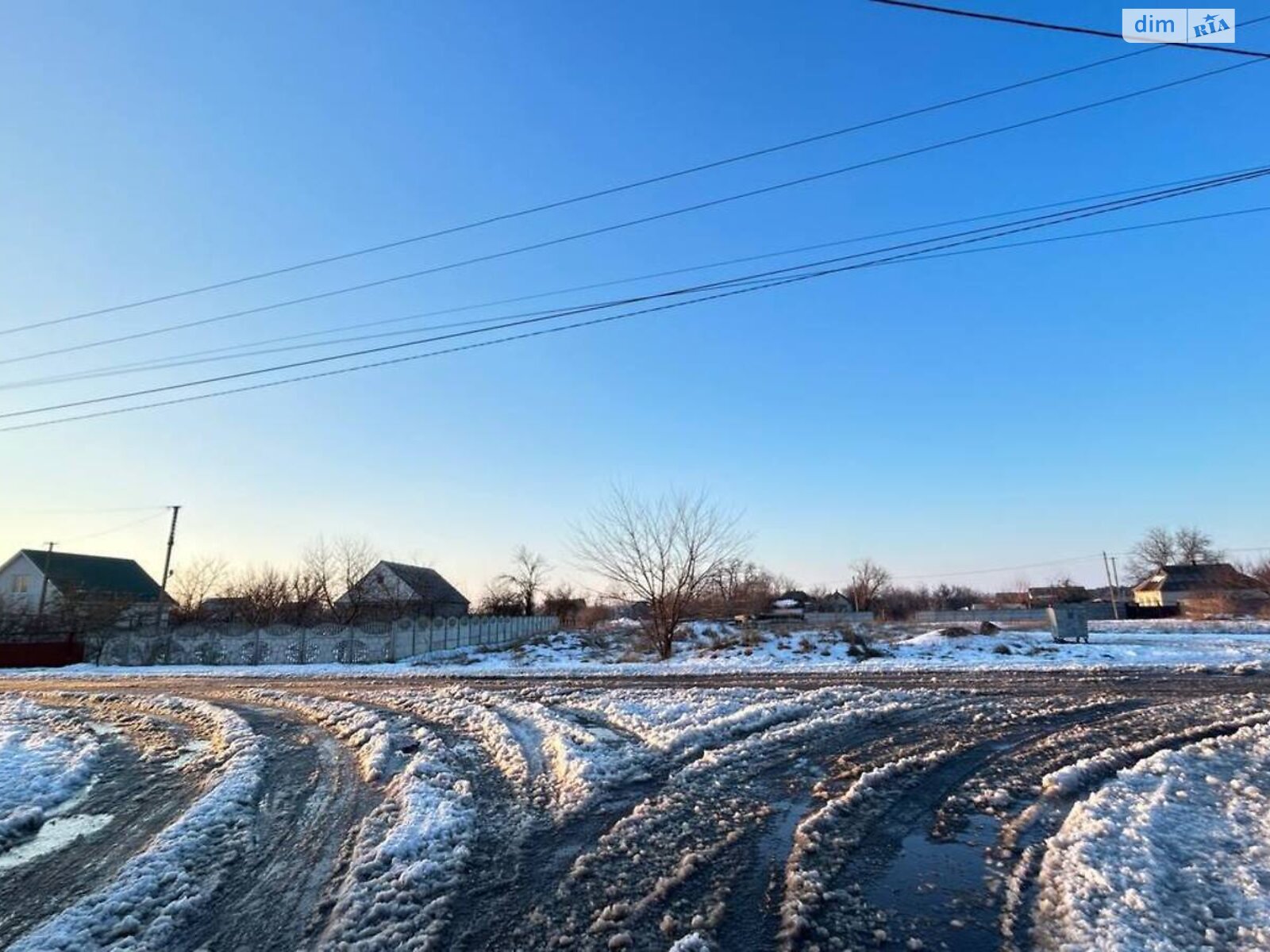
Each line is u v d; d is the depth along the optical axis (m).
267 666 27.48
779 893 4.79
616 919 4.46
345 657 32.19
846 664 19.44
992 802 6.71
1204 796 6.66
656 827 6.17
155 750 10.47
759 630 33.28
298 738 10.85
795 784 7.46
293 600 46.69
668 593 29.12
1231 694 12.24
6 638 33.28
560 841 5.93
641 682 16.22
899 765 8.00
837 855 5.46
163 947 4.27
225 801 7.26
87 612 36.97
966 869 5.16
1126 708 11.20
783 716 10.93
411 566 66.81
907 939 4.14
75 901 5.07
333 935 4.35
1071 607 25.78
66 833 6.75
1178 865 5.06
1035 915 4.41
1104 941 3.90
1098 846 5.34
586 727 10.62
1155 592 81.38
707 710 11.34
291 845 6.04
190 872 5.46
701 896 4.77
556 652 34.84
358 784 8.04
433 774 8.09
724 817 6.41
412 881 5.08
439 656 33.94
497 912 4.60
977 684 14.27
